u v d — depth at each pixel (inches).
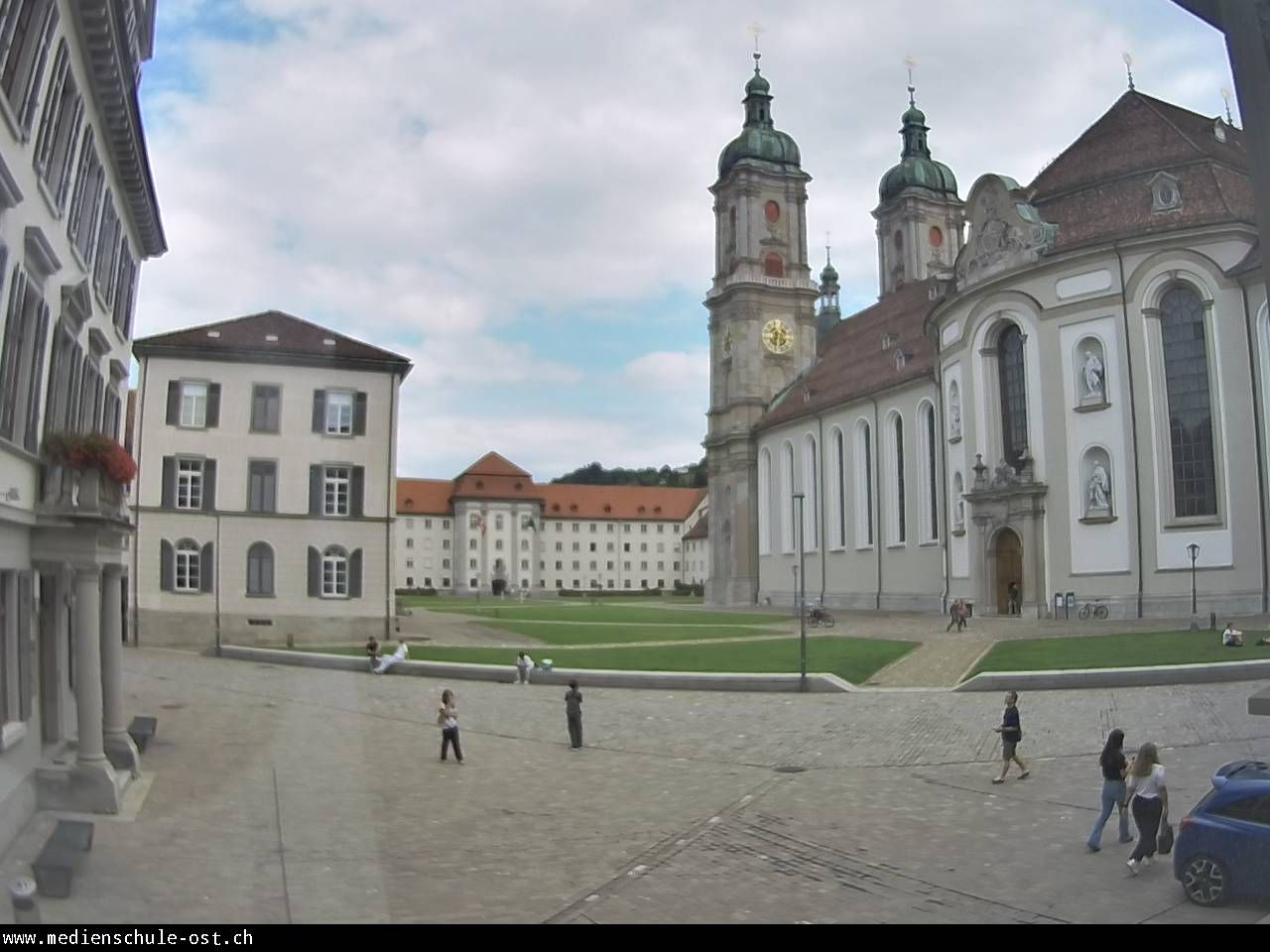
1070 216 2368.4
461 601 4665.4
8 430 605.0
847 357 3909.9
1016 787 820.0
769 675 1435.8
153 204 1075.3
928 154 4554.6
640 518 7224.4
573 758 975.0
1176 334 2154.3
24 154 633.6
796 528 3873.0
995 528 2448.3
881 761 949.2
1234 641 1471.5
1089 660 1439.5
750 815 730.2
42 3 627.5
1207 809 508.4
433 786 759.7
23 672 571.2
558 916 478.9
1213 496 2078.0
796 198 4311.0
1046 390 2331.4
